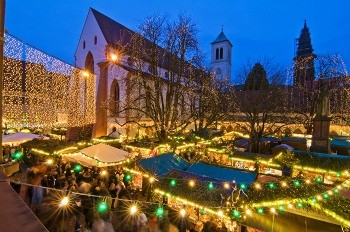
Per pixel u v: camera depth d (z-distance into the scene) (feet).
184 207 31.76
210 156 66.13
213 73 111.75
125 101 98.68
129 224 28.50
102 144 49.21
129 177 42.55
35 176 32.09
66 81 76.07
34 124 70.18
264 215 23.16
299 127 110.01
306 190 22.25
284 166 46.62
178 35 84.02
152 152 61.05
